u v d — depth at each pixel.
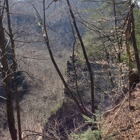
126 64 8.30
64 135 8.56
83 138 5.27
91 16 9.48
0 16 8.12
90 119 5.48
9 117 8.76
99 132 5.31
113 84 10.35
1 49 8.24
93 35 10.91
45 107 14.40
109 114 7.06
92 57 11.42
